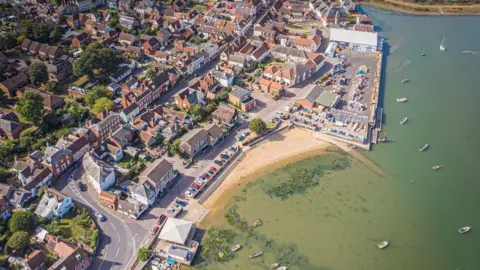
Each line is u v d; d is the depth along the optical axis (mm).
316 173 189375
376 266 149750
